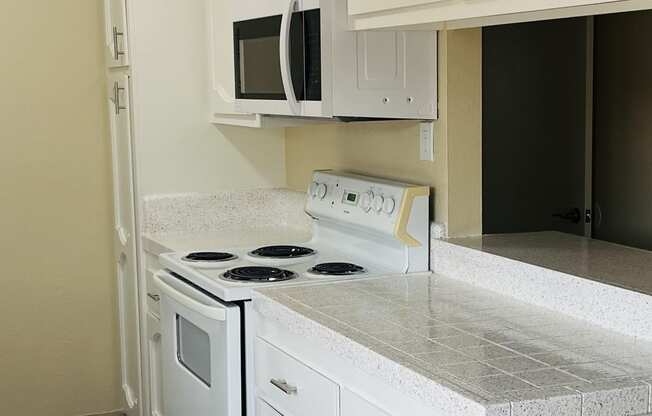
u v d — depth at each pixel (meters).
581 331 2.05
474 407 1.57
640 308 1.96
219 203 3.70
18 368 4.01
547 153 3.28
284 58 2.74
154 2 3.51
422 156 2.82
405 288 2.55
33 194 3.96
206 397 2.75
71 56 3.96
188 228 3.65
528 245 2.62
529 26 3.19
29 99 3.92
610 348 1.91
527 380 1.69
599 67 3.39
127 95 3.60
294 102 2.76
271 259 3.01
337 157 3.36
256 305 2.56
